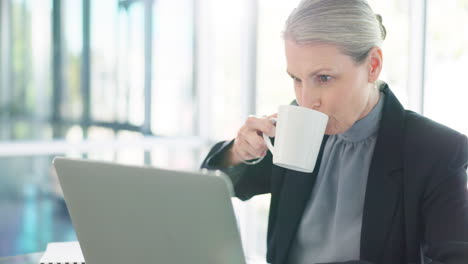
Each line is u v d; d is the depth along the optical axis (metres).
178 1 2.98
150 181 0.69
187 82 3.07
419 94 2.17
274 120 1.05
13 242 2.82
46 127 2.62
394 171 1.01
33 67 2.56
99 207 0.75
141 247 0.74
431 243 0.90
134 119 2.85
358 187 1.07
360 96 0.93
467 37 1.99
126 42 2.79
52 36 2.59
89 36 2.68
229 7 3.02
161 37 2.93
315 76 0.89
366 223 1.01
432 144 0.98
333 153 1.13
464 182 0.94
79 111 2.68
